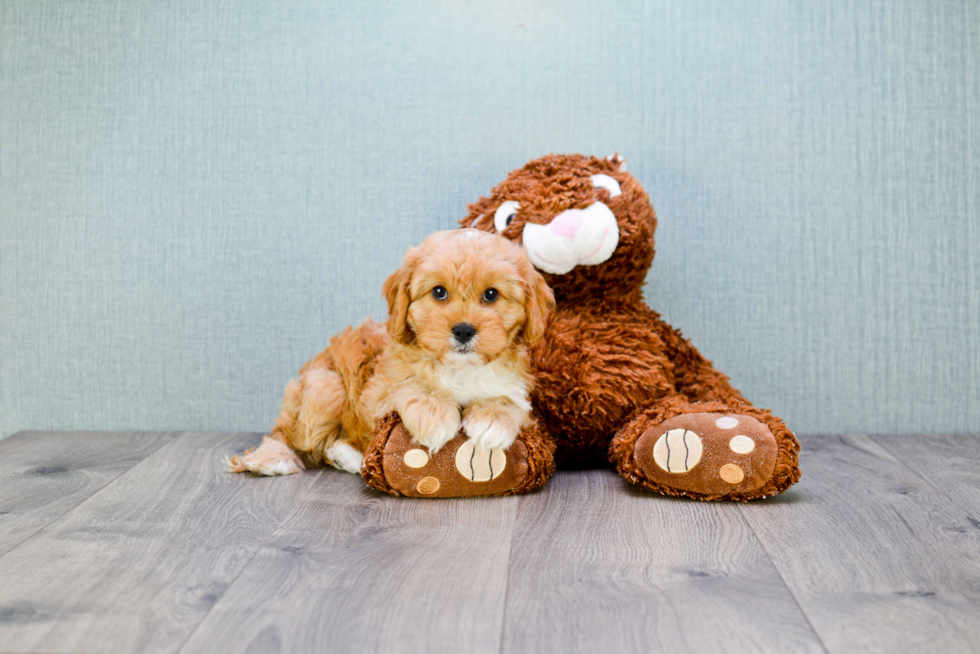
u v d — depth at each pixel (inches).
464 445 54.8
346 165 76.2
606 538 47.9
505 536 48.3
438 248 54.4
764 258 76.1
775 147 75.2
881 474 62.9
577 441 63.2
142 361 78.6
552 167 65.6
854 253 76.0
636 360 62.1
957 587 40.9
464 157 76.0
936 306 76.4
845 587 40.8
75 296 78.2
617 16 74.5
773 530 49.5
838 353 77.0
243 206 76.8
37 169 77.3
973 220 75.6
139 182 77.0
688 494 55.7
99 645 34.6
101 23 75.9
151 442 73.9
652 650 34.4
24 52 76.4
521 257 55.6
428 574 42.3
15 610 37.9
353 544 46.9
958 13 73.9
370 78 75.5
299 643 34.9
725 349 76.9
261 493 57.6
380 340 62.5
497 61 75.2
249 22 75.4
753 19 74.3
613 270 64.2
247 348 78.0
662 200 75.8
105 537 48.1
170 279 77.6
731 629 36.2
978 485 59.9
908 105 74.7
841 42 74.4
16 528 49.8
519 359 57.3
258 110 76.0
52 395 79.4
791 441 55.2
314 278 77.1
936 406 77.4
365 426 61.8
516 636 35.6
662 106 75.0
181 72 76.0
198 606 38.4
